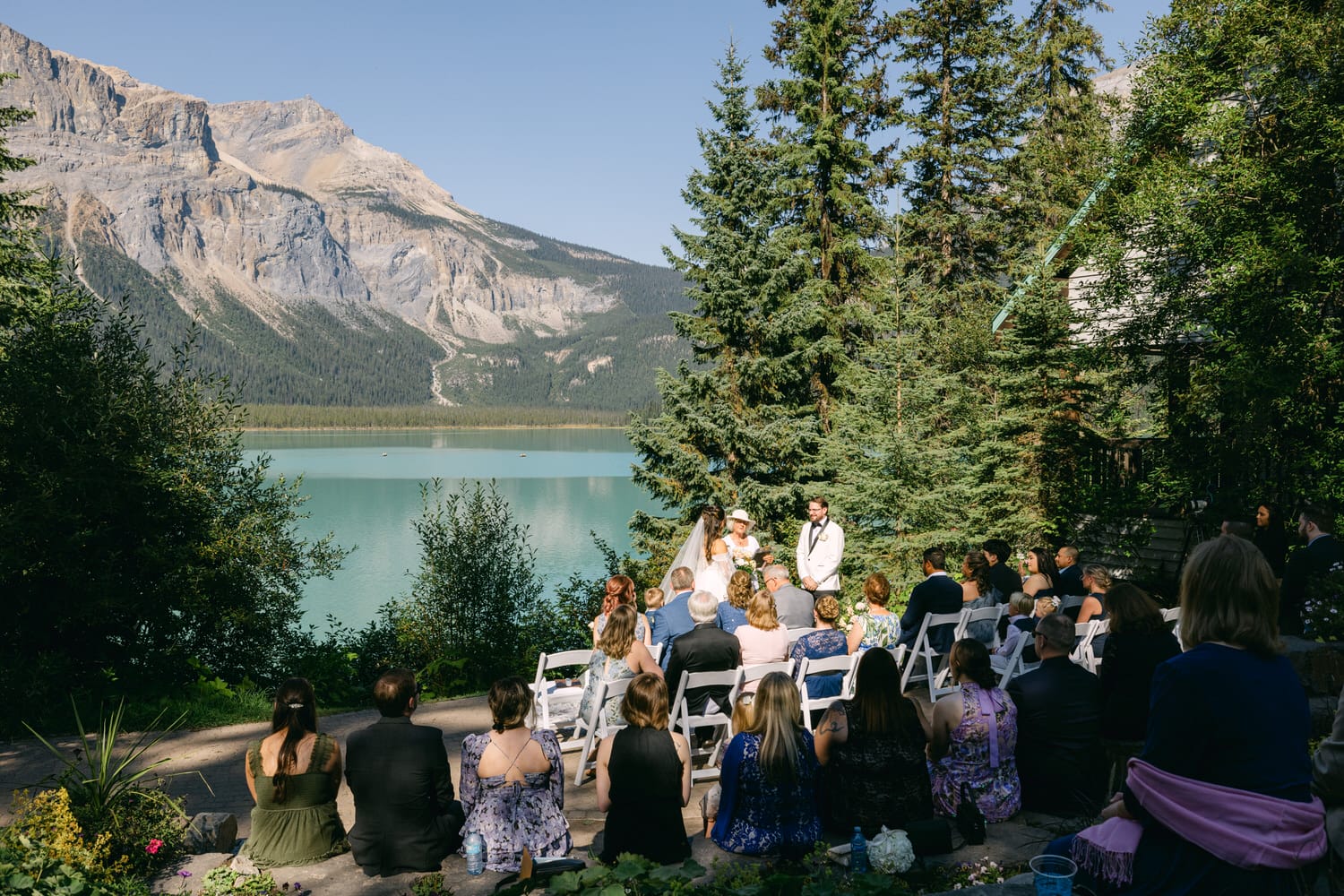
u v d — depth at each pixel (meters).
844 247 20.62
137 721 9.09
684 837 4.40
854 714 4.50
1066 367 14.66
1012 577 8.75
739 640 6.38
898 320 15.98
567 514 59.81
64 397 10.79
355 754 4.57
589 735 6.06
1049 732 4.82
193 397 13.10
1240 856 2.01
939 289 24.75
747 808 4.45
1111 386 14.18
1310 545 7.77
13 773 7.20
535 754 4.73
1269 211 10.39
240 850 4.77
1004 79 25.44
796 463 18.06
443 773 4.65
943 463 14.01
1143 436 15.19
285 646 13.57
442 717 9.23
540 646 13.00
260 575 13.32
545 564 38.12
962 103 26.12
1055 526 14.72
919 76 25.75
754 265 17.81
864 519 14.80
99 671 10.71
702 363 19.41
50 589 10.41
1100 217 12.83
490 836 4.59
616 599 7.03
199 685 10.37
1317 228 10.53
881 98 25.66
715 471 18.39
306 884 4.44
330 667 11.88
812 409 19.14
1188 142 11.59
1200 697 2.05
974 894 3.00
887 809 4.42
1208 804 2.05
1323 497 9.80
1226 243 10.48
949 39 25.94
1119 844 2.32
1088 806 4.74
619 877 2.97
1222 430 11.06
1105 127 12.94
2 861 3.90
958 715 4.78
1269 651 2.11
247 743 8.23
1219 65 11.35
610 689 5.98
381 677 4.76
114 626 11.27
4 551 9.46
